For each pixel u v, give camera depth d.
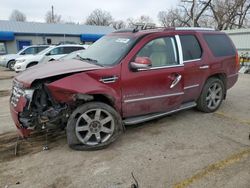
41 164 3.35
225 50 5.48
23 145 3.90
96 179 3.02
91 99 3.65
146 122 4.84
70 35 33.03
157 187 2.87
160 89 4.23
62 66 3.86
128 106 3.96
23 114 3.40
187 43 4.71
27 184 2.93
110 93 3.69
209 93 5.30
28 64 13.20
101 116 3.76
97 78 3.60
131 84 3.88
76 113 3.56
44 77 3.38
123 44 4.17
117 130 3.84
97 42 4.98
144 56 4.05
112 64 3.82
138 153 3.63
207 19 33.25
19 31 29.73
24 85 3.40
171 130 4.46
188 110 5.58
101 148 3.75
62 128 3.85
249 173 3.13
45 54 13.34
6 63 16.50
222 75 5.50
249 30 15.03
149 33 4.23
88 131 3.68
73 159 3.47
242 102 6.41
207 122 4.86
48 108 3.48
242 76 11.90
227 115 5.30
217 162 3.38
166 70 4.25
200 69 4.84
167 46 4.38
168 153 3.63
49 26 33.31
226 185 2.90
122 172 3.16
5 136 4.25
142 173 3.13
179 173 3.13
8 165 3.33
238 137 4.19
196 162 3.38
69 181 2.99
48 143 3.95
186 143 3.95
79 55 4.81
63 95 3.42
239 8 32.06
